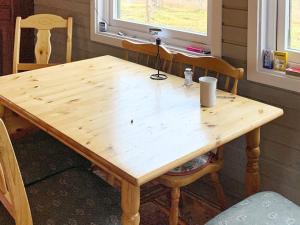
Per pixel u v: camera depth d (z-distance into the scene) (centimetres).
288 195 220
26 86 213
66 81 221
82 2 306
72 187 176
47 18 285
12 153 136
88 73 234
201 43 250
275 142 219
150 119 176
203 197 252
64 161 201
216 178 221
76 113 180
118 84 217
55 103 191
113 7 297
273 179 224
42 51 288
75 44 323
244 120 177
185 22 259
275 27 212
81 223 157
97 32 301
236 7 217
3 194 158
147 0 278
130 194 142
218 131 166
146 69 243
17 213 145
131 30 289
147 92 206
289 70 204
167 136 161
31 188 176
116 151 149
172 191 197
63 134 161
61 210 163
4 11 342
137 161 143
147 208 242
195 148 152
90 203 167
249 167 201
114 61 258
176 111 184
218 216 161
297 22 209
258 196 172
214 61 219
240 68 215
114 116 178
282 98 210
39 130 235
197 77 243
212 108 188
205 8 246
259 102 201
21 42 352
